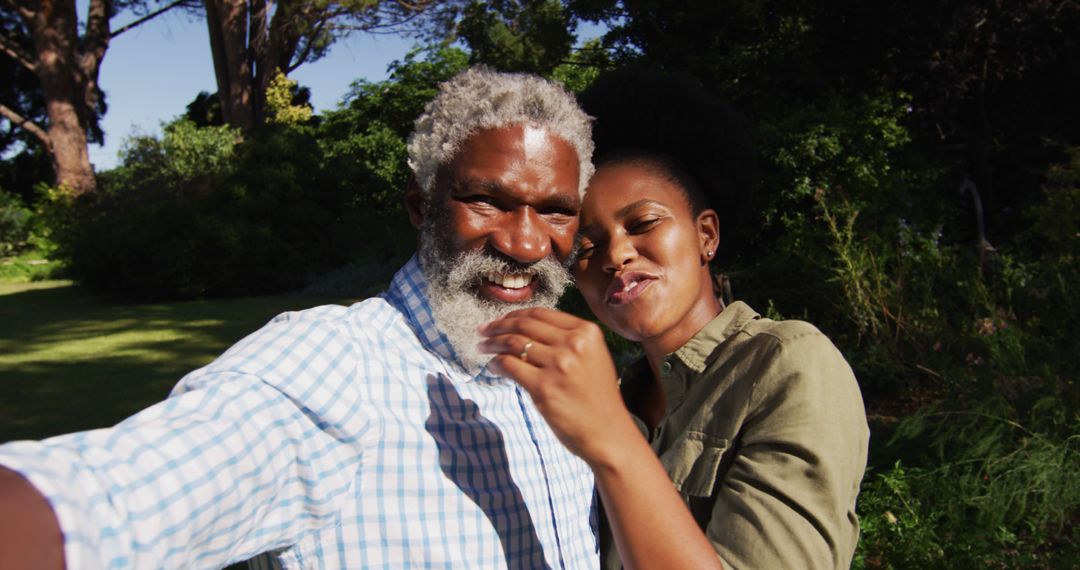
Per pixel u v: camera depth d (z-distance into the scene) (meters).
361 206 18.33
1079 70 11.45
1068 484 3.68
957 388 4.78
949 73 11.07
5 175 32.72
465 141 1.27
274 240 15.77
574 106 1.36
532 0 11.54
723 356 1.47
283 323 1.17
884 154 9.47
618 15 10.88
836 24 10.52
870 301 6.54
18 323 12.32
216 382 0.99
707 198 1.76
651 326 1.54
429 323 1.31
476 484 1.24
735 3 9.77
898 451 4.81
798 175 9.13
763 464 1.29
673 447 1.46
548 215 1.31
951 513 3.78
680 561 1.00
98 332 11.38
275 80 25.50
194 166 17.53
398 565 1.12
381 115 22.97
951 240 10.66
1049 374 4.46
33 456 0.72
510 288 1.30
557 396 1.00
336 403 1.08
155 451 0.83
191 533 0.83
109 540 0.73
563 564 1.36
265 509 0.98
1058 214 6.02
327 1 20.70
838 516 1.26
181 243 14.84
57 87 23.81
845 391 1.35
